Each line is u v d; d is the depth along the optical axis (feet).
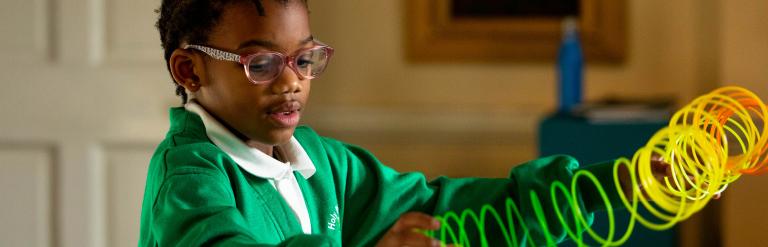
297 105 4.00
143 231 4.07
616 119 8.72
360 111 10.27
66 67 9.06
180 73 4.21
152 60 9.07
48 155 9.20
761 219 9.15
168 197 3.70
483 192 4.82
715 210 10.17
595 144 8.71
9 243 9.26
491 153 10.32
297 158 4.51
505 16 10.13
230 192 3.90
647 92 10.18
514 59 10.19
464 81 10.33
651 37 10.14
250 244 3.27
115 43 9.09
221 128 4.14
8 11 9.04
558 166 4.72
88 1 9.04
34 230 9.27
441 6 10.14
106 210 9.26
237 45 3.95
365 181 4.90
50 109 9.11
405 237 3.41
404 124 10.28
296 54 3.93
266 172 4.25
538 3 10.11
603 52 10.07
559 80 9.66
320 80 10.37
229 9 3.97
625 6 10.07
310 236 3.20
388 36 10.30
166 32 4.43
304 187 4.55
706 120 4.00
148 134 9.11
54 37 9.07
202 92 4.23
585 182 4.57
